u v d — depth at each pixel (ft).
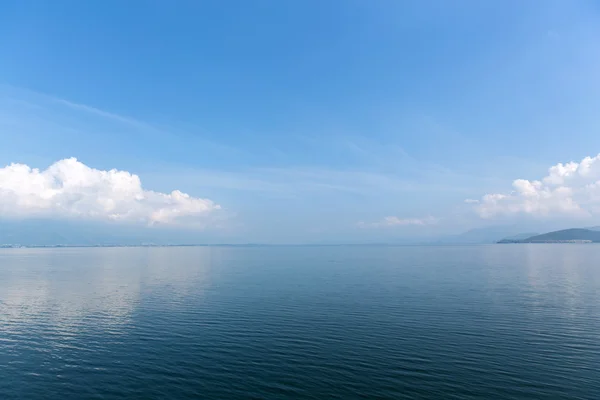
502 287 270.87
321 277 350.84
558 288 265.13
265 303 211.61
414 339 141.49
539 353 125.49
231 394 98.17
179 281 326.85
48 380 107.65
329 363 118.11
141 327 161.58
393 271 409.08
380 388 100.78
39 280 342.64
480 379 105.60
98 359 123.24
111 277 368.07
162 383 105.09
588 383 102.53
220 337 146.10
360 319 171.94
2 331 156.87
